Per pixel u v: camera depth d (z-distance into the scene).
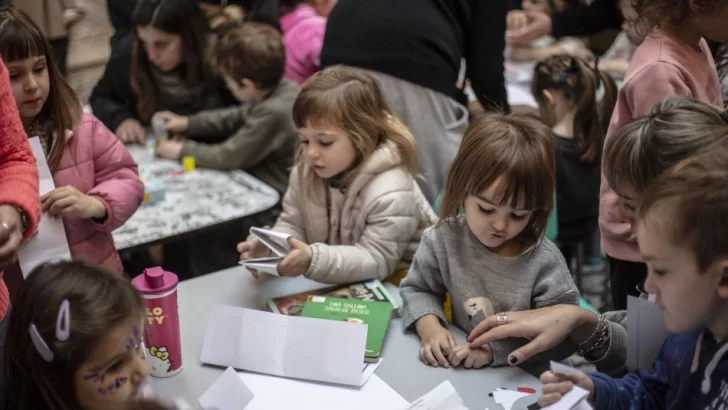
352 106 1.62
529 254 1.36
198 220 2.09
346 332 1.30
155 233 2.02
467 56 2.34
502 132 1.29
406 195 1.66
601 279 2.88
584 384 1.11
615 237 1.60
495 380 1.30
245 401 1.23
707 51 1.65
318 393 1.28
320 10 3.19
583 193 2.33
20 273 1.49
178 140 2.67
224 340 1.36
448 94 2.23
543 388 1.08
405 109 2.18
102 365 0.96
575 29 3.28
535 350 1.25
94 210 1.68
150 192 2.19
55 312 0.94
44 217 1.51
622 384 1.15
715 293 0.91
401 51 2.15
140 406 1.00
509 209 1.28
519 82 3.05
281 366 1.33
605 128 2.33
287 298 1.55
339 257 1.57
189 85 2.78
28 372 0.97
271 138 2.51
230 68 2.54
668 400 1.11
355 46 2.21
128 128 2.71
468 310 1.39
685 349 1.07
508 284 1.37
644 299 1.21
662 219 0.91
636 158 1.22
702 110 1.25
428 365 1.35
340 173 1.70
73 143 1.71
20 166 1.31
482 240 1.35
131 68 2.75
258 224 2.57
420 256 1.46
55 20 3.52
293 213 1.80
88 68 4.76
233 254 2.59
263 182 2.55
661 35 1.56
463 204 1.35
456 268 1.41
